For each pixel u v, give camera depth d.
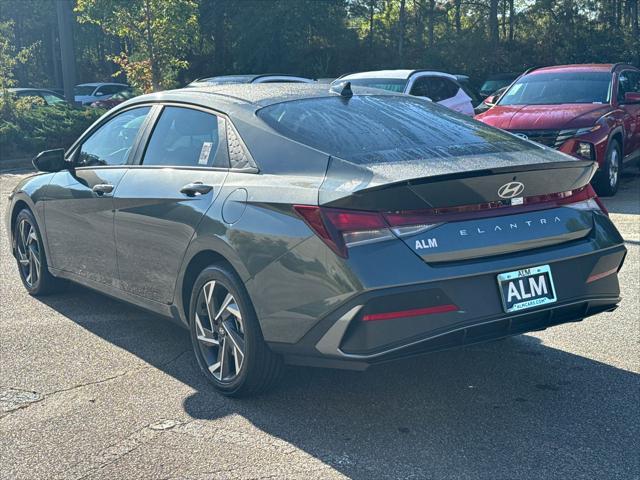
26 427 3.94
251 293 3.94
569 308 3.97
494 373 4.53
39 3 45.97
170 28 25.36
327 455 3.56
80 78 50.66
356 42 40.16
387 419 3.95
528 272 3.79
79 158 5.73
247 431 3.84
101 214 5.18
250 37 38.72
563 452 3.55
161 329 5.52
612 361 4.68
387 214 3.57
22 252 6.53
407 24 43.38
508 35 41.34
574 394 4.21
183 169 4.64
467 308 3.63
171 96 5.04
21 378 4.60
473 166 3.76
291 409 4.09
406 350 3.56
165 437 3.79
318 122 4.33
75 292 6.54
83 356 4.97
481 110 11.95
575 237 4.02
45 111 20.03
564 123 10.27
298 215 3.74
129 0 24.78
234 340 4.15
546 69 12.09
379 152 4.00
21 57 20.89
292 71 39.31
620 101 11.16
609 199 10.55
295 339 3.77
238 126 4.41
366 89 5.12
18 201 6.34
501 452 3.56
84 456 3.61
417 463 3.47
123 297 5.18
